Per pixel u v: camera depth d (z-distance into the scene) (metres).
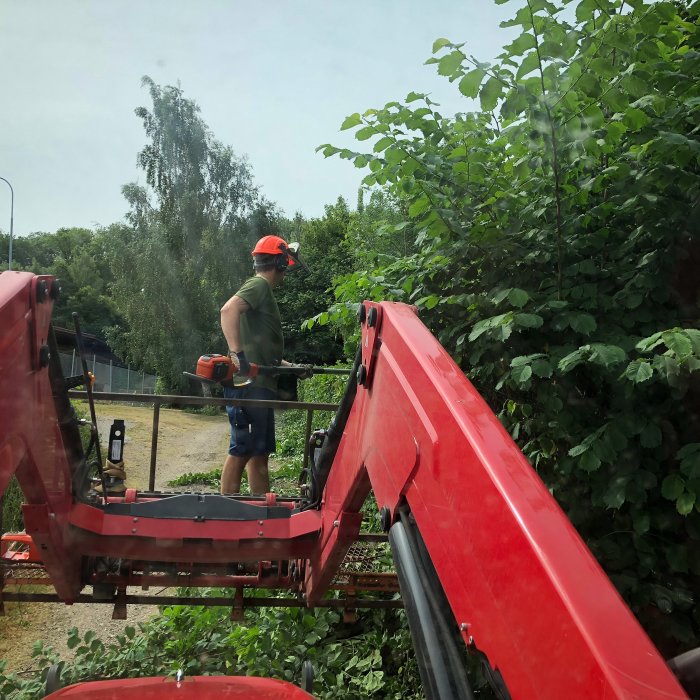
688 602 2.50
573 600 1.24
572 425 2.78
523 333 3.05
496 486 1.53
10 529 7.17
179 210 40.81
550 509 1.46
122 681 2.63
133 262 39.78
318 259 38.12
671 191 2.84
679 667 1.61
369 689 4.01
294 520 3.44
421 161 3.22
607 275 2.90
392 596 4.52
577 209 3.03
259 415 4.98
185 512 3.40
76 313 2.99
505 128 3.43
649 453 2.60
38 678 4.26
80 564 3.40
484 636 1.50
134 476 12.47
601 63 2.59
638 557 2.62
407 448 2.08
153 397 3.96
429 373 2.00
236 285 40.44
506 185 3.18
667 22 2.69
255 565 3.88
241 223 42.12
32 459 2.55
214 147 42.47
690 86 2.63
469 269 3.38
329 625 4.82
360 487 2.81
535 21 2.64
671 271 2.77
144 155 42.09
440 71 2.79
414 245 3.80
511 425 3.14
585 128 2.65
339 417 3.03
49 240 86.50
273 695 2.45
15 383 2.34
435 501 1.83
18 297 2.37
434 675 1.70
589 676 1.15
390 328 2.44
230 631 4.63
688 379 2.42
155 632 4.70
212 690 2.49
